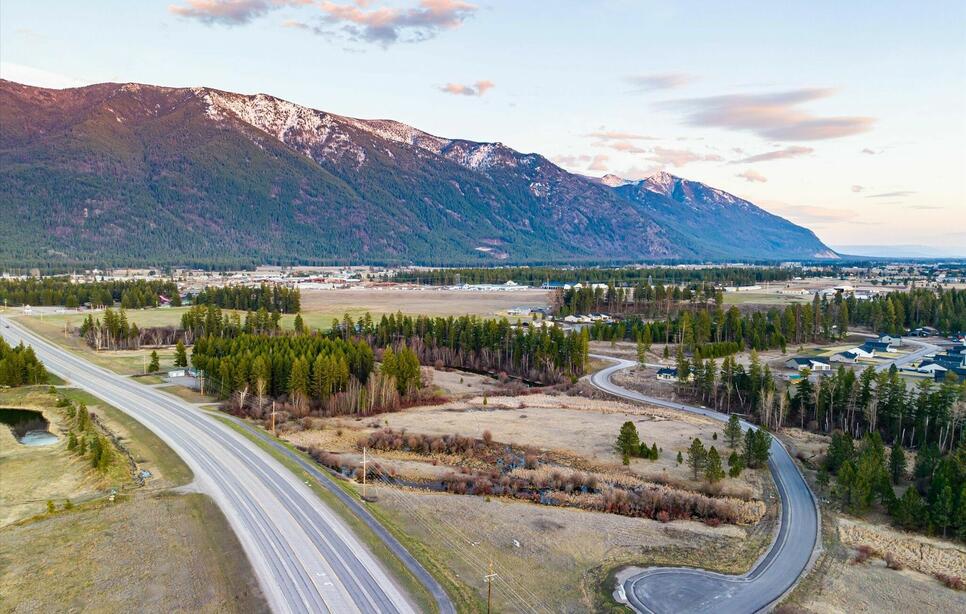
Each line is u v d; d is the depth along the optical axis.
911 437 103.69
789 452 101.12
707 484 86.00
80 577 55.88
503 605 54.72
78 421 104.44
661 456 97.94
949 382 113.44
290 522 67.31
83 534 64.19
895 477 87.56
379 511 74.50
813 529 73.25
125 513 69.19
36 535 63.88
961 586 60.66
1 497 75.44
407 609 51.72
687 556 65.88
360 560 59.66
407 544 64.56
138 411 113.88
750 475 90.44
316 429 110.38
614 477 88.75
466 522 72.69
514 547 66.69
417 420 118.19
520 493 83.81
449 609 52.44
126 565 58.00
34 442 98.00
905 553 67.75
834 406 115.44
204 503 71.81
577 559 64.56
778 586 60.19
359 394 124.38
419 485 85.56
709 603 56.78
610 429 112.62
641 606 55.94
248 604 51.91
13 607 50.97
